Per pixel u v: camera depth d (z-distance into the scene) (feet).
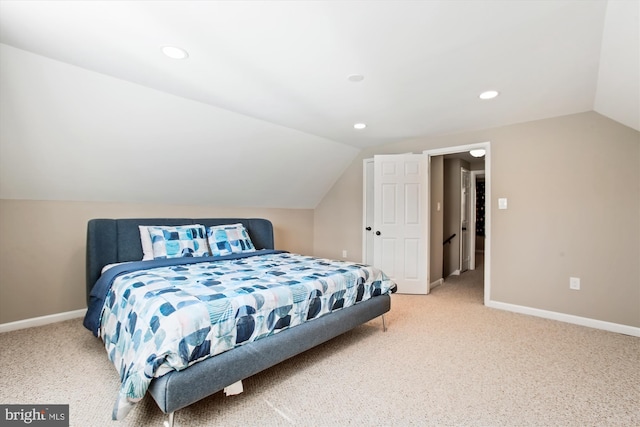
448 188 18.30
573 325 10.05
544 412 5.63
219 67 7.36
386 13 5.32
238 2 5.06
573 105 9.61
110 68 7.43
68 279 10.25
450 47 6.41
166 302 5.61
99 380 6.47
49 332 9.04
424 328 9.71
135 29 5.86
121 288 7.16
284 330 6.61
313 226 18.74
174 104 9.27
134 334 5.47
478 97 9.09
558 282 10.56
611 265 9.65
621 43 5.82
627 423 5.34
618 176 9.55
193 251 11.05
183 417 5.42
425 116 10.83
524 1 4.99
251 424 5.28
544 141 10.89
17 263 9.34
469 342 8.64
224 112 10.30
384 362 7.48
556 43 6.22
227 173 12.85
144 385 4.65
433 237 15.25
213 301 5.71
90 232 9.75
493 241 11.97
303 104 9.75
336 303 7.88
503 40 6.14
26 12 5.36
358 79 7.96
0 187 8.84
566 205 10.44
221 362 5.43
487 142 12.16
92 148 9.25
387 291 9.50
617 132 9.57
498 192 11.87
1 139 7.91
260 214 16.11
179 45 6.42
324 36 6.05
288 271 8.64
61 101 7.87
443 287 15.26
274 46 6.42
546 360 7.58
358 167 16.39
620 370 7.11
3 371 6.79
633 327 9.27
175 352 4.84
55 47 6.53
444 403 5.88
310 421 5.37
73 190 10.06
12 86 7.16
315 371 7.06
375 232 14.35
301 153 14.11
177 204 12.95
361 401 5.94
